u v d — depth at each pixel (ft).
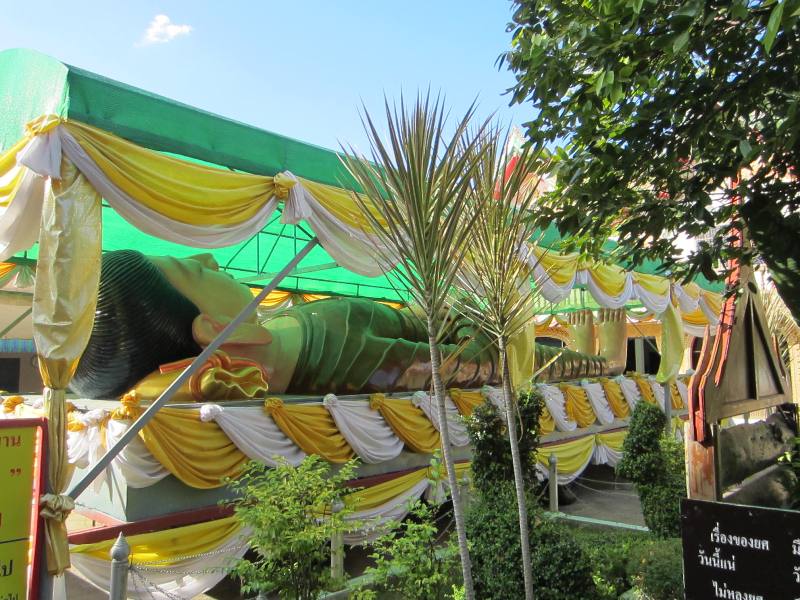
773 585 10.57
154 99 16.37
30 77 16.17
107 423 17.79
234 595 20.36
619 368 46.19
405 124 9.73
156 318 20.52
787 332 25.75
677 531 21.06
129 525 16.94
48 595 13.28
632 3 11.55
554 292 27.63
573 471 33.14
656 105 12.76
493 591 14.73
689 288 40.88
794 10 8.69
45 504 13.44
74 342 14.46
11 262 29.76
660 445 23.53
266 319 27.63
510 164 13.46
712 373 15.33
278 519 13.69
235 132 18.06
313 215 19.67
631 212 15.21
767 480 17.83
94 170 14.98
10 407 23.20
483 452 17.84
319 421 22.00
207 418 18.34
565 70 13.43
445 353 28.78
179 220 16.58
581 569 14.51
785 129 11.35
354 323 26.91
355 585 16.76
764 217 13.50
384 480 23.59
